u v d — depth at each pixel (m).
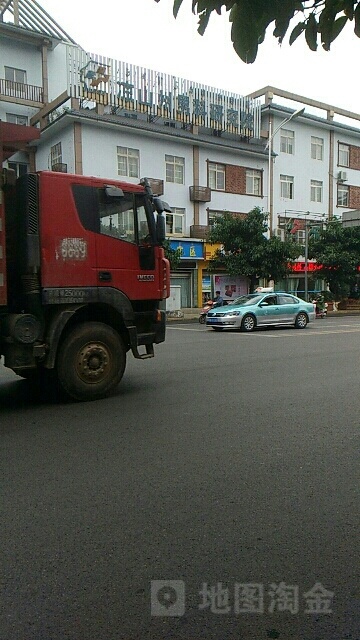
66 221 6.25
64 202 6.23
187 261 28.47
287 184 33.50
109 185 6.58
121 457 4.41
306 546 2.92
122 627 2.24
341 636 2.20
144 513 3.34
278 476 3.97
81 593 2.47
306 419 5.63
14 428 5.33
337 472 4.06
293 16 2.22
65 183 6.24
